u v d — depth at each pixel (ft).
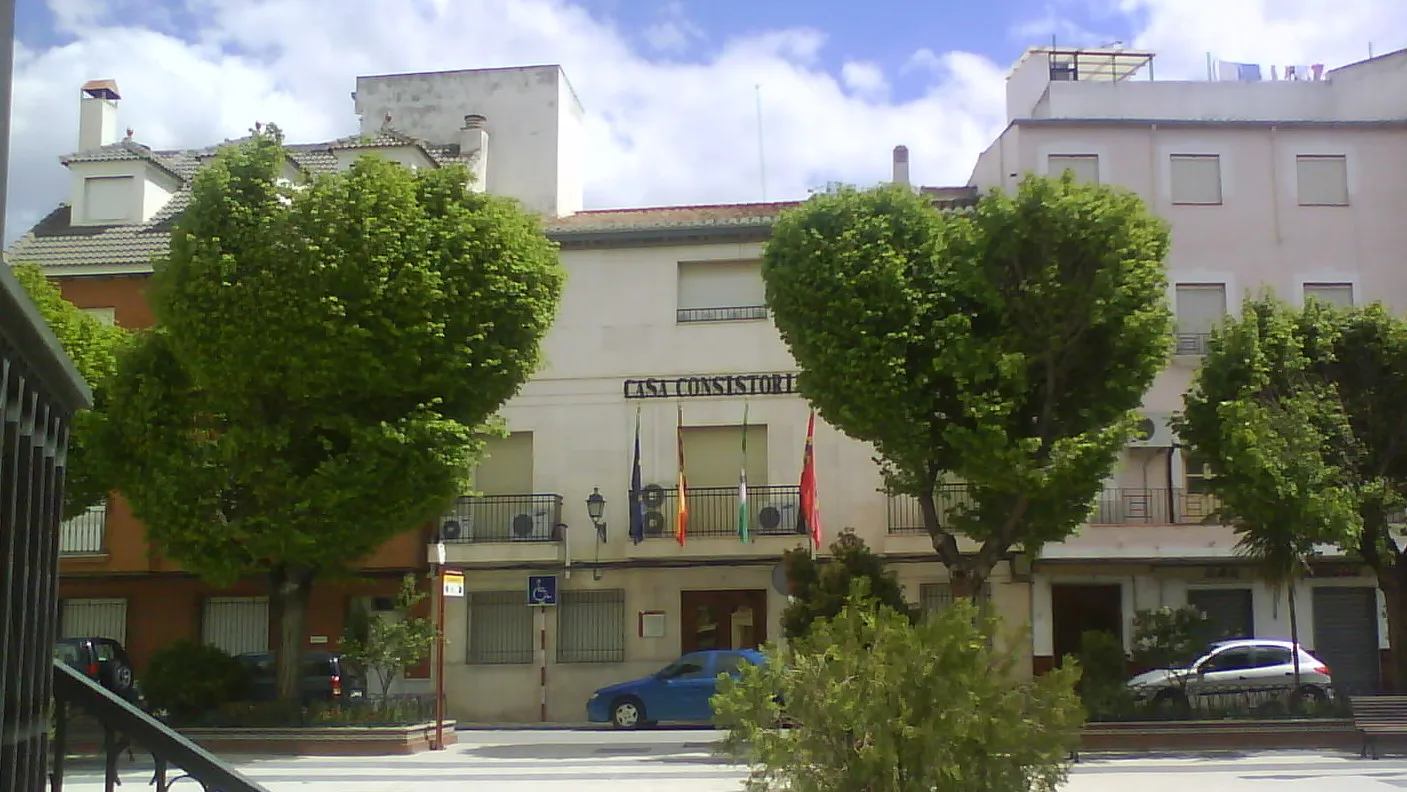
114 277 108.47
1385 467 80.64
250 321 70.95
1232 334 79.82
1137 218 72.43
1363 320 81.76
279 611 79.41
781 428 104.83
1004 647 32.73
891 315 72.74
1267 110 118.42
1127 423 71.51
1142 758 66.69
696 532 103.35
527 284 75.92
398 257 71.72
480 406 75.82
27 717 15.90
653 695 91.25
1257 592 103.65
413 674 103.81
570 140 128.16
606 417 106.42
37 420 16.31
